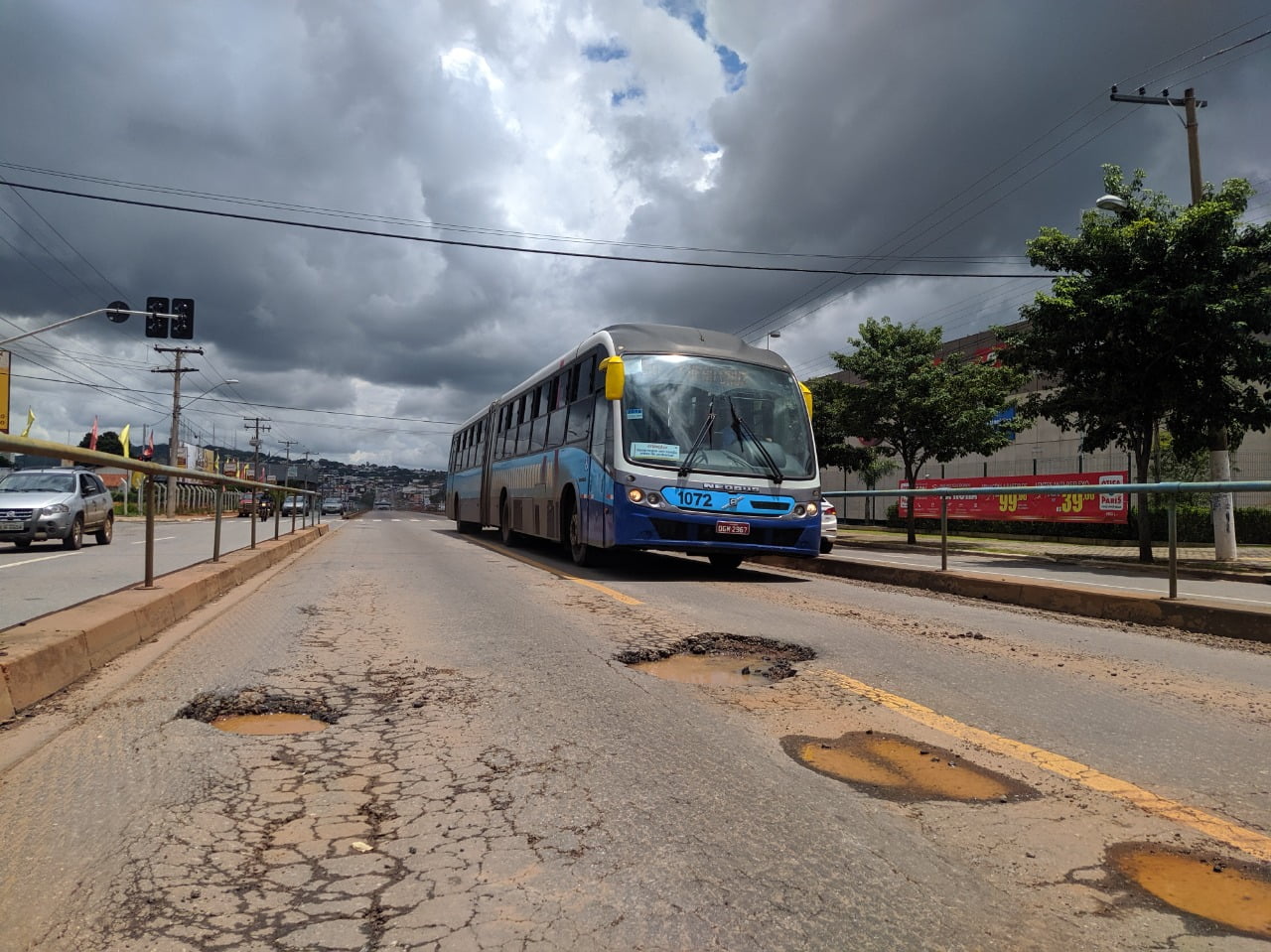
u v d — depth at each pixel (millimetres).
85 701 4312
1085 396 15805
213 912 2227
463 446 24734
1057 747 3732
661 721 4031
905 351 23047
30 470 16469
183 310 24891
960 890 2416
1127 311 14625
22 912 2229
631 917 2229
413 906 2266
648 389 10531
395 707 4250
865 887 2420
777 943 2117
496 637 6102
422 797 3039
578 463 12055
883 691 4633
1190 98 16344
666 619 6926
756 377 11031
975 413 21859
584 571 11352
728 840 2723
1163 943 2150
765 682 4867
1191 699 4586
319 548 16766
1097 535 23344
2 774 3246
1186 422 15609
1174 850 2713
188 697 4406
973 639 6258
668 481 10047
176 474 7648
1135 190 16188
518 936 2127
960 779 3322
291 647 5754
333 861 2527
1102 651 5906
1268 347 14508
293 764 3375
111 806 2932
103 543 17312
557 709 4215
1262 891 2438
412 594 8742
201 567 9398
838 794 3141
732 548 10281
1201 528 21219
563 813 2910
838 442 26797
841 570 11633
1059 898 2381
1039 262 16312
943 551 9930
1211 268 14539
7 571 11062
